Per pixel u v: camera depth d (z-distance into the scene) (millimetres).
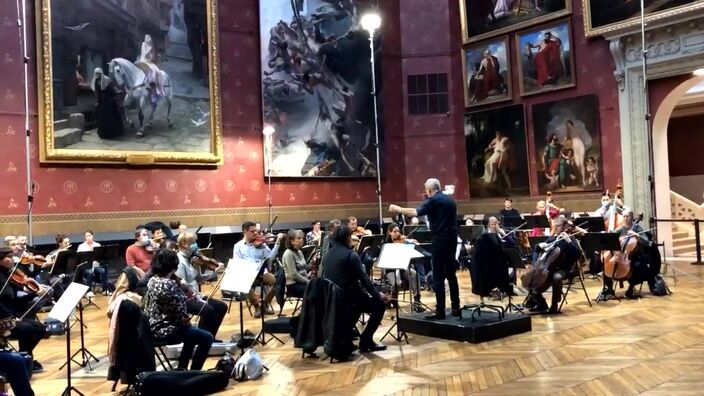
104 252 10273
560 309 9305
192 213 15375
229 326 8945
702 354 6398
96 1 13836
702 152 22484
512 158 17656
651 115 15195
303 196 17484
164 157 14727
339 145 18094
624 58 15320
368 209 18750
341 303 6797
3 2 12891
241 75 16422
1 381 4453
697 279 11906
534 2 16953
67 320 5449
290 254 8766
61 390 6027
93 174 13898
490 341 7473
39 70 13109
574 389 5391
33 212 13094
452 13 19328
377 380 5969
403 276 9914
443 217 8000
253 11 16703
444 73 19453
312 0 17656
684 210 20406
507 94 17719
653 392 5219
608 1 15273
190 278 8086
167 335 5910
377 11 19172
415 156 19594
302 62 17391
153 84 14648
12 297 6668
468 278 13406
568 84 16375
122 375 5496
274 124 16844
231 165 16141
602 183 15859
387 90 19359
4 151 12805
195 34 15391
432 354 6938
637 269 9969
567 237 9148
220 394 5676
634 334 7457
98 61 13859
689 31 14195
